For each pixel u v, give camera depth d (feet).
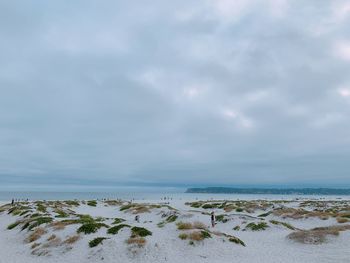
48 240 119.03
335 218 174.60
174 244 108.47
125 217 210.79
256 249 114.32
